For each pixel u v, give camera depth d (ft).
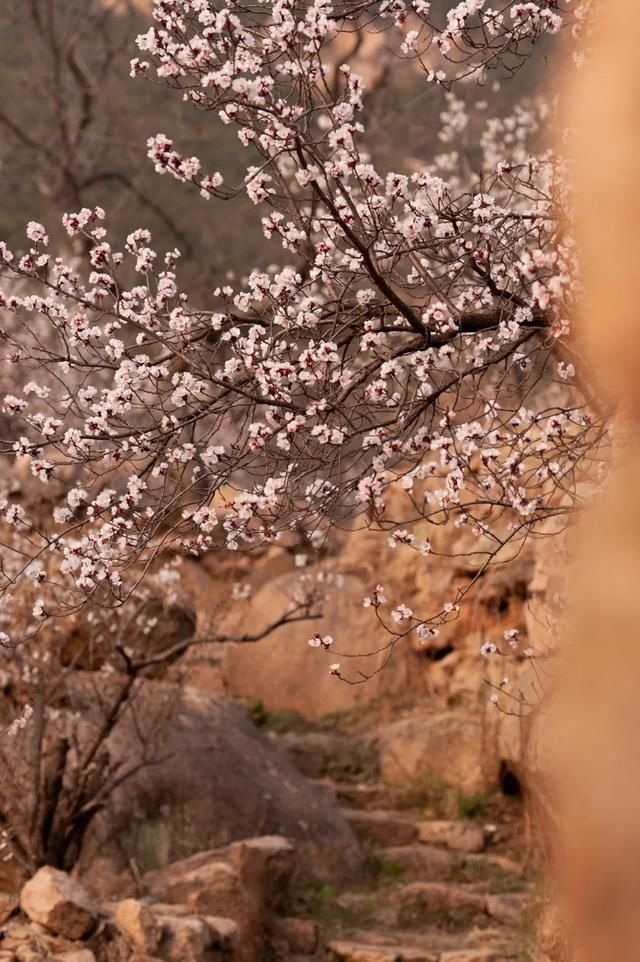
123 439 22.21
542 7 21.61
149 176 96.43
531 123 49.08
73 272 22.43
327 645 22.71
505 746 41.47
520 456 22.33
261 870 35.19
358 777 47.60
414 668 50.93
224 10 20.43
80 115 95.91
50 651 35.04
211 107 20.86
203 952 30.01
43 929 28.76
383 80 79.10
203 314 22.34
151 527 21.94
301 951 34.94
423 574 49.80
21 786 33.78
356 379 21.79
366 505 23.49
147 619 39.93
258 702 51.52
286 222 23.98
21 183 99.19
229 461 21.88
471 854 42.14
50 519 37.06
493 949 34.99
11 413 21.91
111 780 37.47
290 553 57.41
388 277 22.93
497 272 22.58
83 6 96.68
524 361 22.44
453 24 21.16
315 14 20.45
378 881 40.68
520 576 44.93
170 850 37.17
